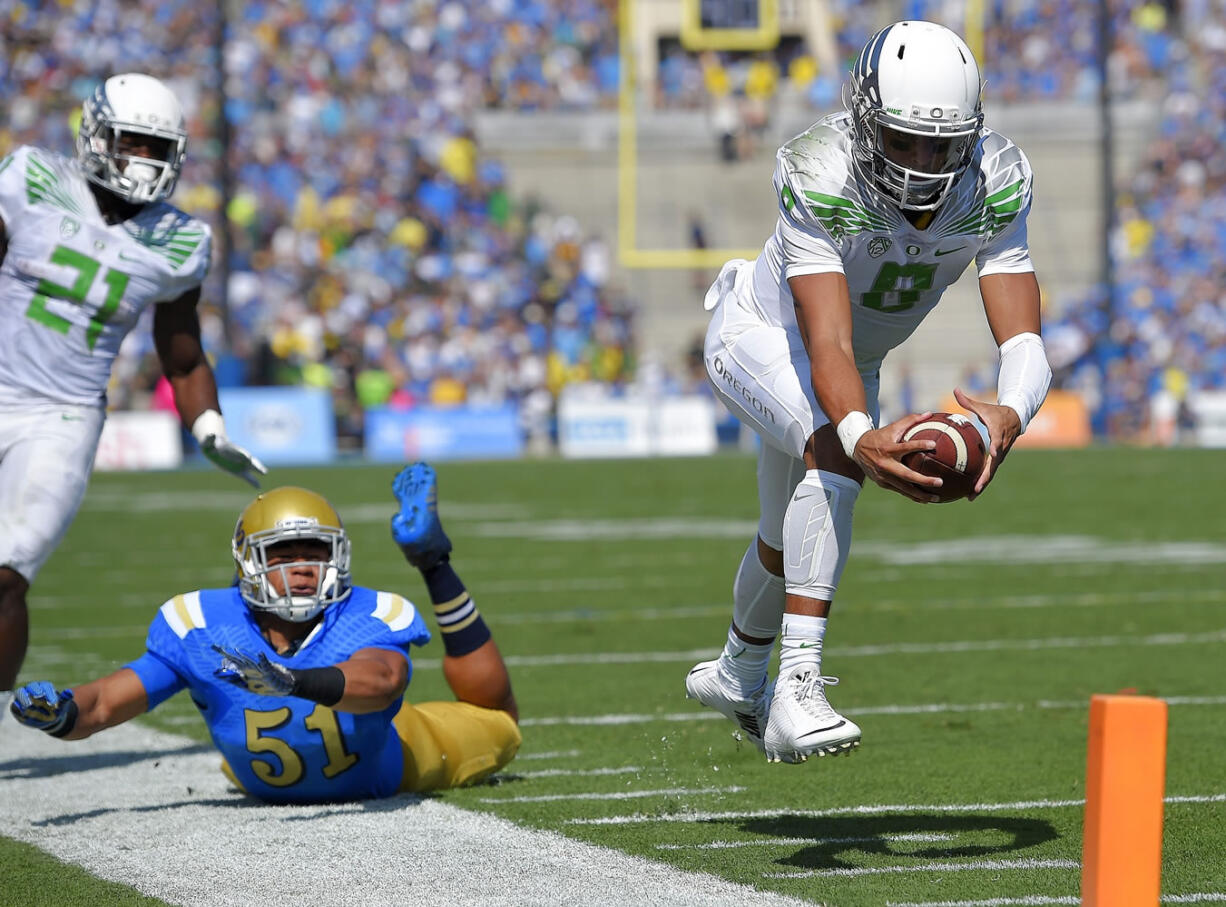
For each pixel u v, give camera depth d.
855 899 12.25
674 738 19.78
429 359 98.81
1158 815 9.12
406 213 107.19
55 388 17.81
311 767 15.76
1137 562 39.69
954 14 116.94
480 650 17.23
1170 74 119.44
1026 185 14.01
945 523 51.34
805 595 13.41
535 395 97.25
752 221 107.00
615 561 41.31
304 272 102.38
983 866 13.35
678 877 13.01
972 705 21.86
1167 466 74.81
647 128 108.44
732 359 14.72
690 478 71.00
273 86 113.62
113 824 15.41
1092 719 9.30
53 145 106.50
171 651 15.46
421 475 16.81
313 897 12.54
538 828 14.95
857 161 13.45
